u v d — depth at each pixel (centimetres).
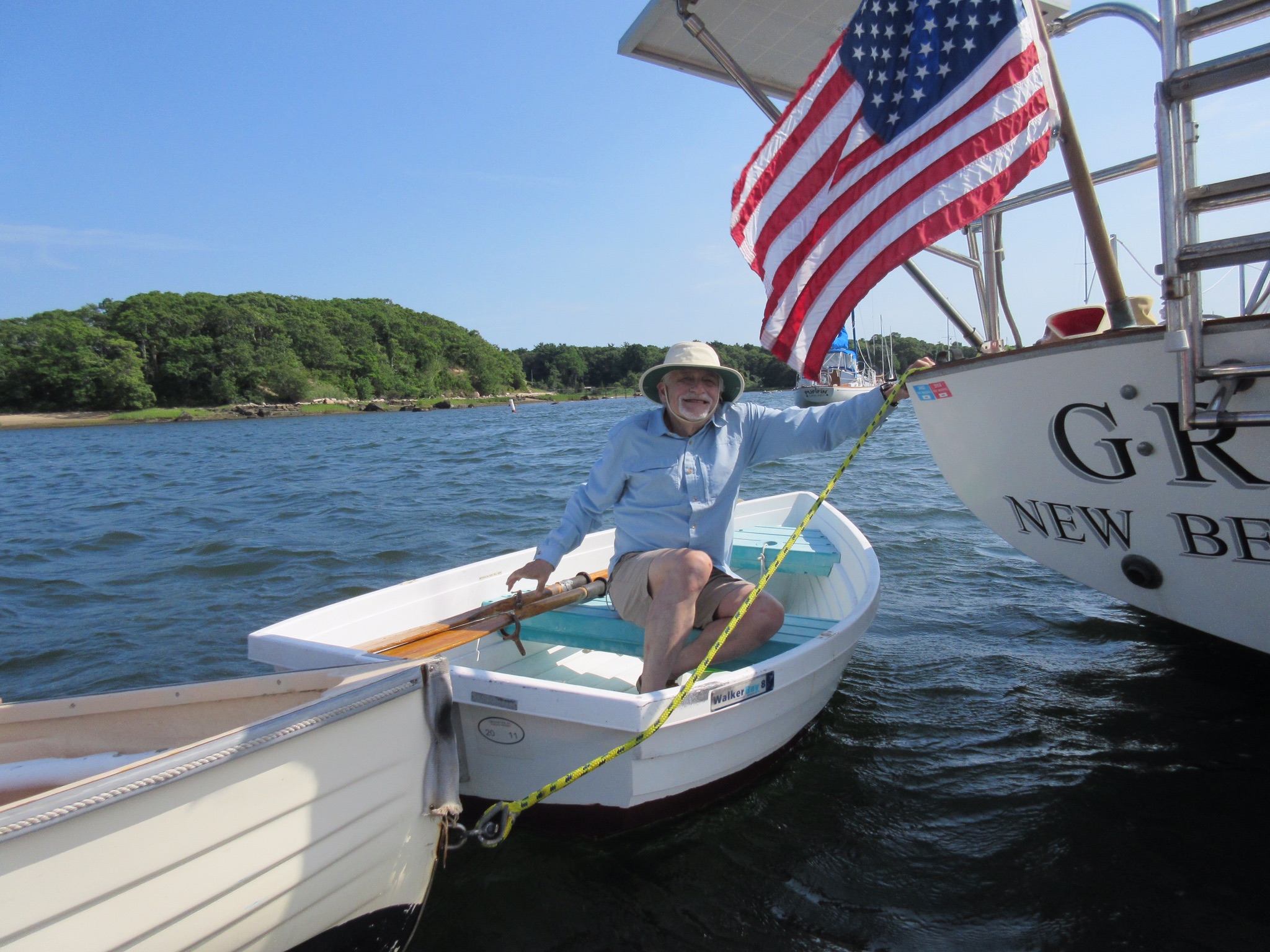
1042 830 240
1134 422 274
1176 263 224
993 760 283
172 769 141
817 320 310
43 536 831
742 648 262
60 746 197
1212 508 269
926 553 582
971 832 241
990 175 268
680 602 251
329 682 185
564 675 347
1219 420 230
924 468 1127
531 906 216
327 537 752
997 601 468
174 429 5688
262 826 156
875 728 312
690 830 247
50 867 130
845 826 247
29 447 3375
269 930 166
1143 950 191
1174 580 302
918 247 277
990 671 364
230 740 148
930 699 337
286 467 1673
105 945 138
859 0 407
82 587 585
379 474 1398
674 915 210
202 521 892
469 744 241
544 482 1166
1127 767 272
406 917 198
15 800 177
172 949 149
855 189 300
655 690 238
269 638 261
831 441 293
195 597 547
